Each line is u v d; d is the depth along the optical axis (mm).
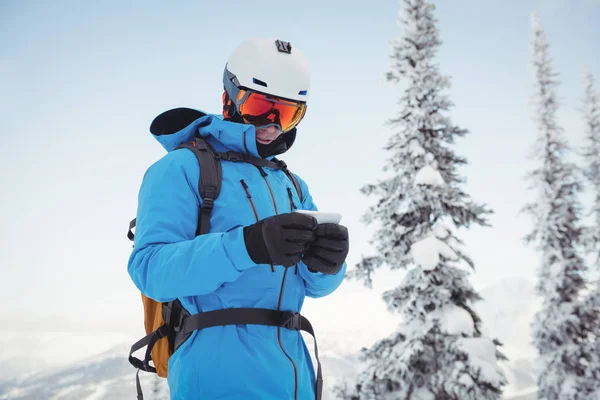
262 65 2162
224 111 2395
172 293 1714
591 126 36219
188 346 1850
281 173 2312
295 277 2098
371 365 15094
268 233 1585
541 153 30500
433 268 14898
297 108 2229
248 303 1911
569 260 28188
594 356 26078
